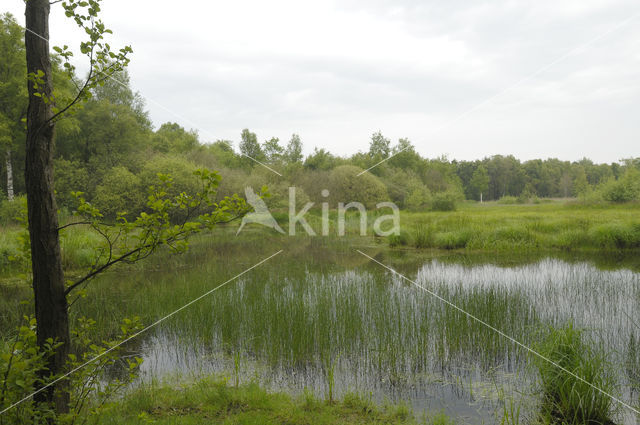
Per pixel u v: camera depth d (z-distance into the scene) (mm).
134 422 3463
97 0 2490
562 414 3771
